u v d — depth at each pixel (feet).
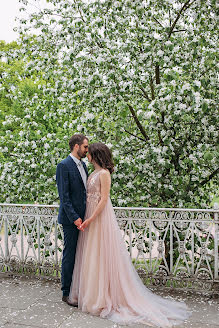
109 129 15.34
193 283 12.20
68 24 15.76
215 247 11.83
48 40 16.76
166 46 13.83
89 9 15.71
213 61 14.64
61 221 11.17
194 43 14.84
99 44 16.08
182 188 15.29
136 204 15.42
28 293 12.25
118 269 10.83
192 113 12.99
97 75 14.28
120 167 14.64
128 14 15.69
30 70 17.20
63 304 11.23
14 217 14.12
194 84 12.55
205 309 10.70
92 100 15.08
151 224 12.55
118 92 14.32
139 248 12.75
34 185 16.49
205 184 16.76
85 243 11.01
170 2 15.69
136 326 9.53
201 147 13.80
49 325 9.63
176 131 14.74
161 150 14.37
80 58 14.85
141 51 15.67
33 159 16.29
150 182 15.16
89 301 10.50
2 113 38.86
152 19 16.53
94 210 10.96
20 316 10.27
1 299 11.69
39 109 17.47
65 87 16.22
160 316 9.92
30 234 13.87
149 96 18.02
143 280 12.64
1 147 17.33
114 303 10.54
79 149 11.25
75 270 11.22
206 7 14.82
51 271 13.62
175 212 12.31
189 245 13.89
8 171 16.57
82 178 11.36
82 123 15.30
